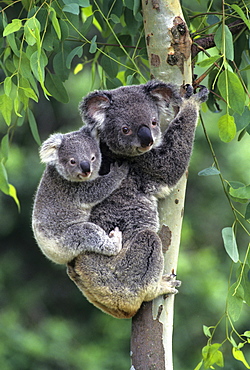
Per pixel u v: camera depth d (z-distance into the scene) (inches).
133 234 308.2
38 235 316.2
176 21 309.1
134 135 304.8
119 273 299.3
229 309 319.0
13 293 860.0
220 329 723.4
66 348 780.0
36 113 829.8
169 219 310.0
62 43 358.6
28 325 833.5
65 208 315.9
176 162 310.0
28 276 884.6
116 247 302.2
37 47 290.4
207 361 329.4
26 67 311.3
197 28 391.5
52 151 321.7
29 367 754.8
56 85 368.2
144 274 297.4
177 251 309.1
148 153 311.1
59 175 320.8
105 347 783.7
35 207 323.3
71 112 796.6
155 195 312.8
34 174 783.7
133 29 374.6
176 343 728.3
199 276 729.0
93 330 829.2
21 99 328.2
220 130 296.7
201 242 786.2
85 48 678.5
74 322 864.3
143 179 315.0
